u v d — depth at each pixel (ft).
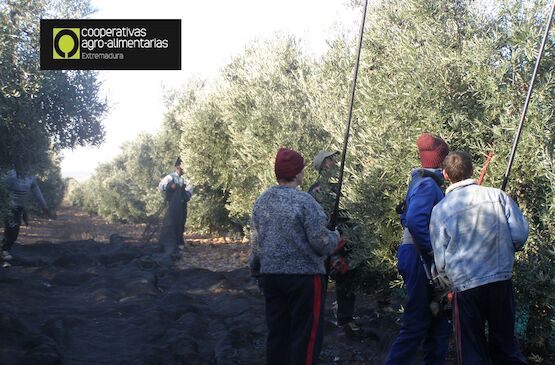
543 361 15.88
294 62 36.11
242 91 37.58
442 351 13.67
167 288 28.09
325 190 19.63
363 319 20.56
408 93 17.57
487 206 12.10
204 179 45.83
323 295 13.21
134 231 58.59
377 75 20.07
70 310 23.16
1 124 30.71
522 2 16.62
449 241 12.21
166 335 19.61
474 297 11.92
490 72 16.28
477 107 17.31
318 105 25.30
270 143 31.24
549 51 16.25
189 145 45.98
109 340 19.52
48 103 35.58
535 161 15.28
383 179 18.45
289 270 13.03
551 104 15.58
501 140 15.75
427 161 13.91
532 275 15.07
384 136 18.33
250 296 25.68
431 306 13.35
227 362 16.94
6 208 30.35
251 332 19.71
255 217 13.69
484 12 17.48
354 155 19.70
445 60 17.19
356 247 18.80
